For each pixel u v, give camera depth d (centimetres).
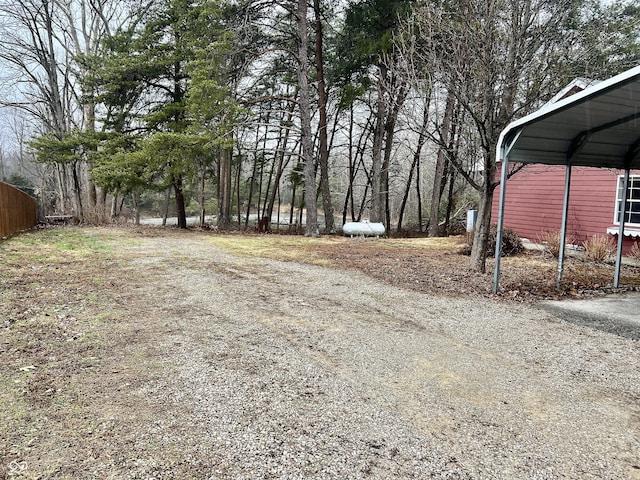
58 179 2208
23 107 1809
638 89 431
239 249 1012
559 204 1198
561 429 247
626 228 1023
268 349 362
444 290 619
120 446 215
